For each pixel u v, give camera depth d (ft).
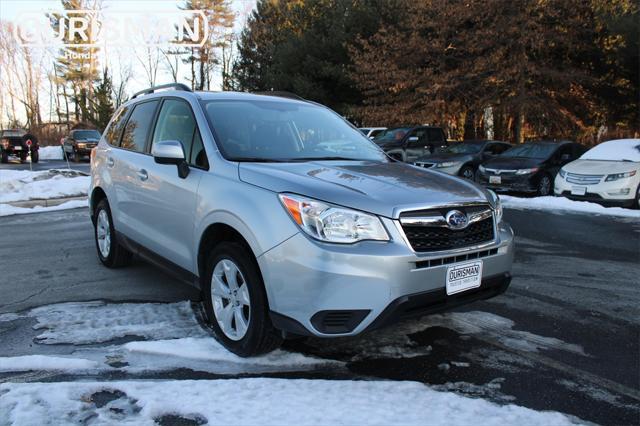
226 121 13.66
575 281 18.01
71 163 88.48
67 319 13.60
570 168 37.83
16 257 20.61
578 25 65.21
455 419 8.78
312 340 12.35
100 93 129.18
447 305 10.67
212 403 9.17
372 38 78.43
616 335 13.11
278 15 128.77
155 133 15.51
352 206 9.89
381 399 9.46
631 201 34.50
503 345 12.35
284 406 9.11
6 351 11.59
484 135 88.53
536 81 69.10
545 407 9.49
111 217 17.88
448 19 70.33
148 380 10.27
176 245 13.43
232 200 11.08
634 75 66.44
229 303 11.55
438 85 69.05
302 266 9.64
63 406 9.07
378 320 9.75
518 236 25.99
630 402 9.75
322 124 15.61
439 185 11.57
